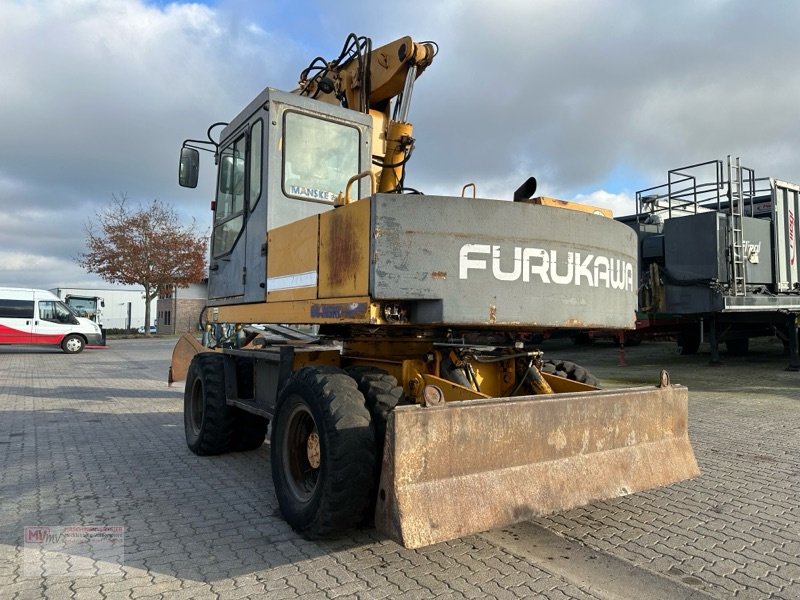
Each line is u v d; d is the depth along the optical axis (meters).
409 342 4.37
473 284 3.37
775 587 3.06
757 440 6.55
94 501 4.47
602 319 3.85
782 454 5.93
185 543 3.63
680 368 13.29
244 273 5.05
